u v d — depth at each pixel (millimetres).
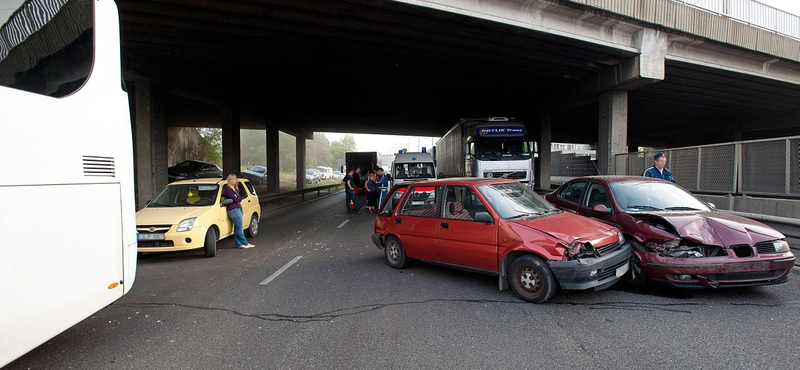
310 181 50125
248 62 14750
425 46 13117
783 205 7289
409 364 3201
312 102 22938
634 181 6176
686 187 10242
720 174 9156
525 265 4609
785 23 15945
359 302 4793
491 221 4949
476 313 4312
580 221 4918
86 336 3930
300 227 11719
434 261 5777
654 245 4766
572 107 20094
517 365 3129
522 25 11523
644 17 13164
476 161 15656
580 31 12633
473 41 12711
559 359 3211
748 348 3318
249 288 5516
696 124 33844
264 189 32344
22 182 2570
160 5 9883
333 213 15578
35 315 2629
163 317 4434
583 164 33844
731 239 4457
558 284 4508
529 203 5496
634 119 30734
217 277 6164
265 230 11273
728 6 14664
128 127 3656
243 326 4129
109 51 3447
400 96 21078
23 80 2738
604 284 4391
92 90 3213
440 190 5840
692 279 4445
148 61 14070
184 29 11414
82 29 3207
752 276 4375
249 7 10070
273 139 28406
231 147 20469
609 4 12484
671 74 16281
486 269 5074
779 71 16984
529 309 4387
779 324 3814
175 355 3484
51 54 2936
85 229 3068
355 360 3299
